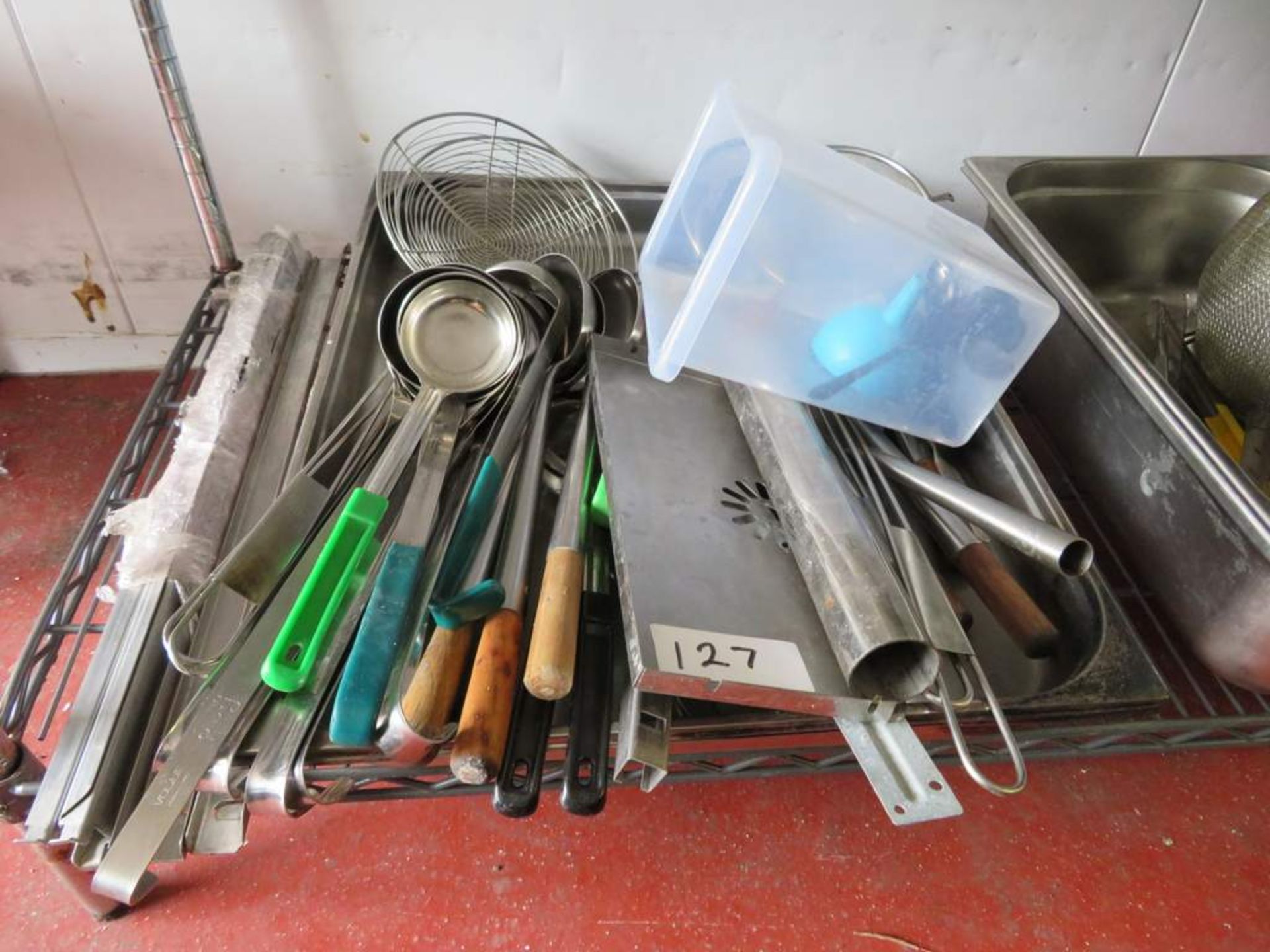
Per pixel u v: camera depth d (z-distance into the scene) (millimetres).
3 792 503
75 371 1183
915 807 459
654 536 561
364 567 532
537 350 722
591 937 640
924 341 623
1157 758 767
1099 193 976
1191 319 985
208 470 686
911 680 498
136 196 995
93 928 632
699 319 576
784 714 553
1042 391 843
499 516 583
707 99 962
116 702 538
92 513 639
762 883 674
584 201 981
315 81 903
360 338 841
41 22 831
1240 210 981
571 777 478
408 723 453
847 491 583
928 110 997
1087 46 954
